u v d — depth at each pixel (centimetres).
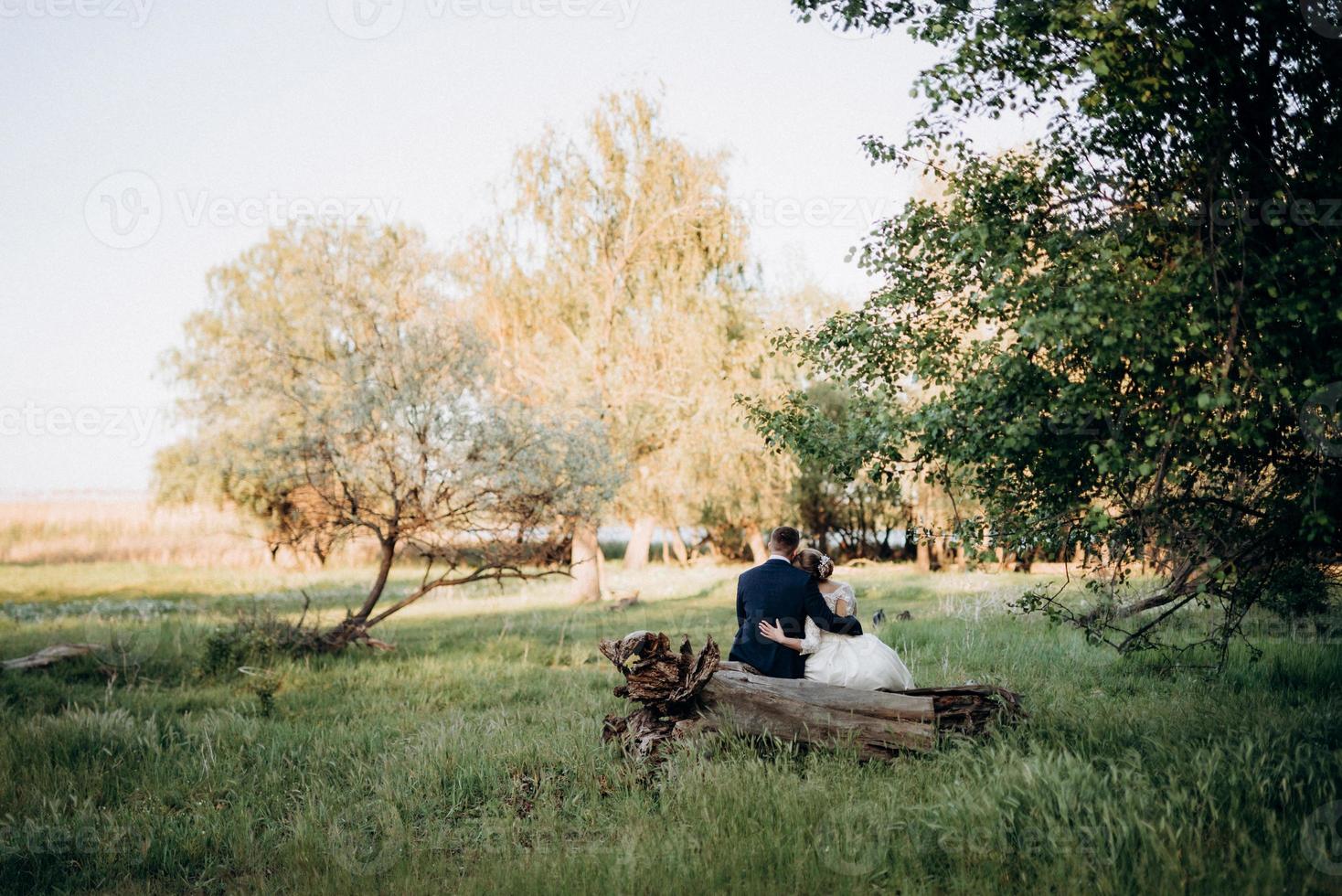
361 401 1334
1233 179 494
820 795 454
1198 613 1082
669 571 3481
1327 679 732
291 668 1150
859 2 531
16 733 707
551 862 404
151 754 670
